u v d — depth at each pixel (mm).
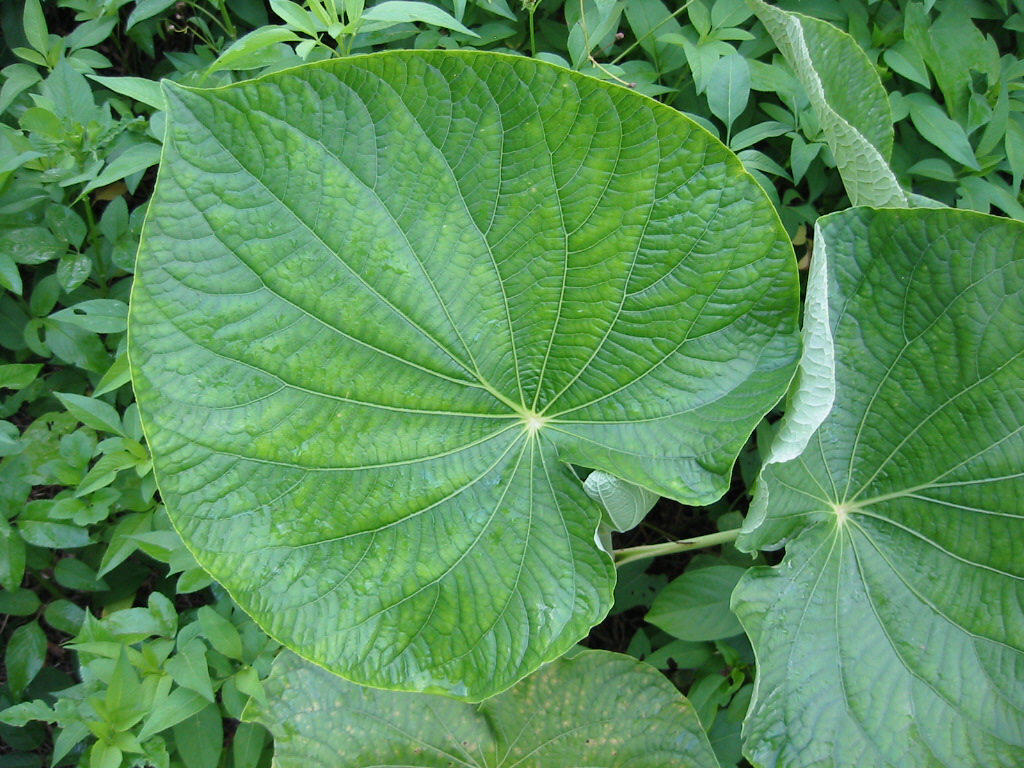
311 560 489
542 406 523
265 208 449
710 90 654
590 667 602
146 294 444
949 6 729
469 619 506
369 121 447
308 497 488
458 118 450
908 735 549
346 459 493
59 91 679
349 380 486
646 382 510
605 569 517
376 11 566
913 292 534
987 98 712
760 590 558
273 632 482
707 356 500
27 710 566
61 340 670
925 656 558
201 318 453
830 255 537
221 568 476
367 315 478
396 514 503
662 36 680
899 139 729
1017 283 515
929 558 564
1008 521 545
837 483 575
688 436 501
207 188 439
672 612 649
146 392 454
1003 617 547
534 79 441
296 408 480
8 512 644
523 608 511
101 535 687
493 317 495
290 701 580
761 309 490
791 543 569
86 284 723
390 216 463
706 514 788
